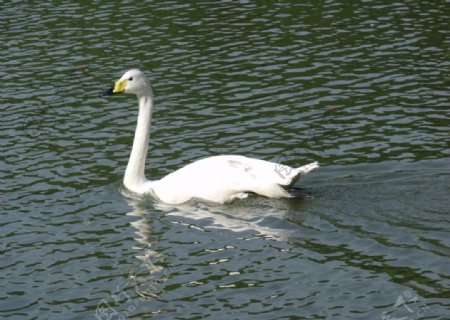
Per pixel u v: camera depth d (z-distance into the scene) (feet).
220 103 74.84
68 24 93.35
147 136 61.52
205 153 66.90
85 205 59.57
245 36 87.92
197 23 91.91
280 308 46.06
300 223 54.65
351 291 47.19
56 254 53.31
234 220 55.93
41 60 85.05
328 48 84.07
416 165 61.98
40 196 60.95
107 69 82.33
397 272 48.65
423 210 55.26
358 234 52.80
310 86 76.89
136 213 58.08
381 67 79.46
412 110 71.26
